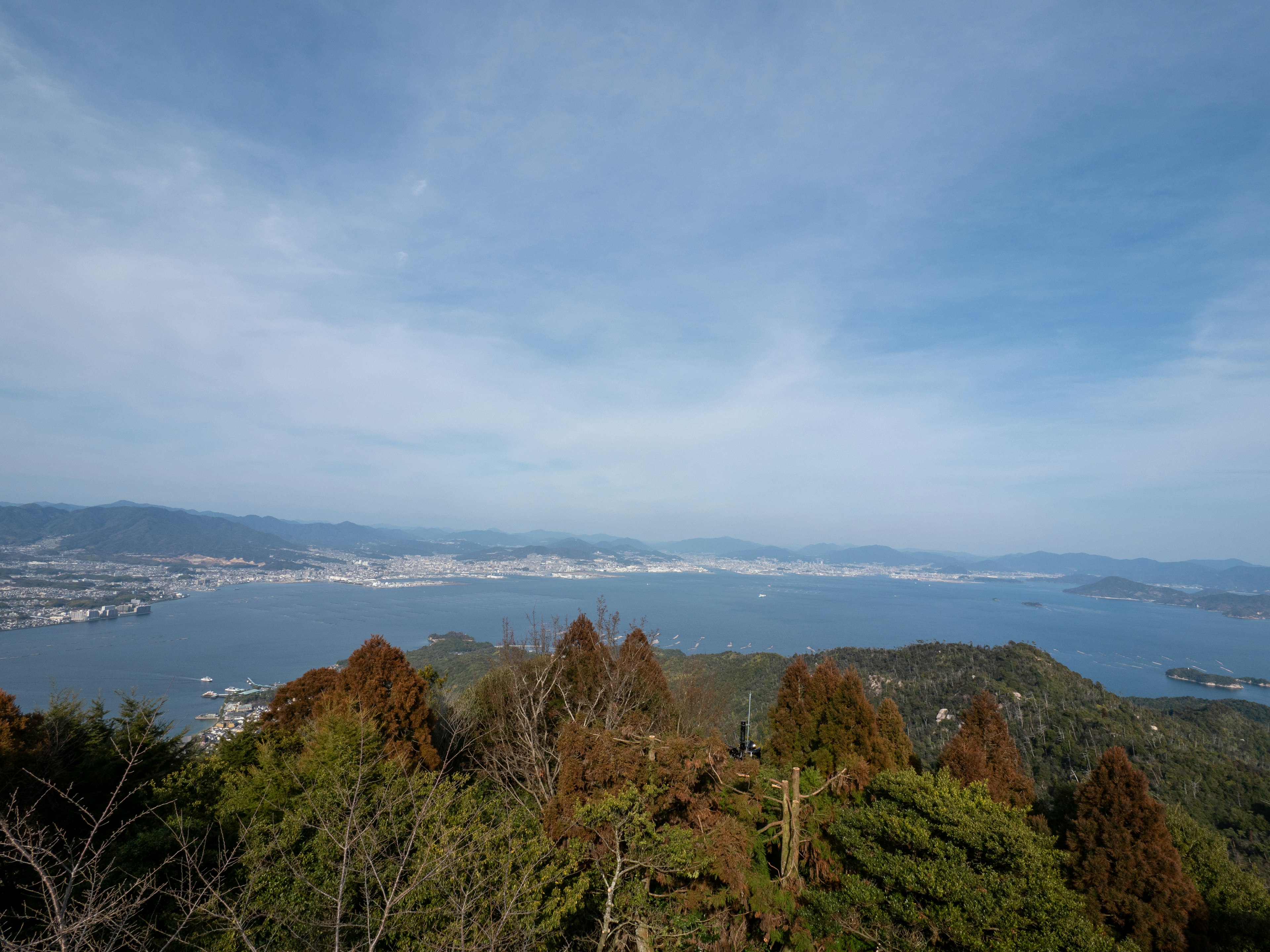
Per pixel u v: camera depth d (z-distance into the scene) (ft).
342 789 30.94
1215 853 45.19
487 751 57.41
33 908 25.39
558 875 32.63
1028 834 40.32
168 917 29.25
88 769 46.70
